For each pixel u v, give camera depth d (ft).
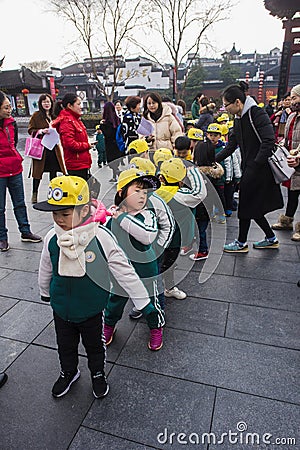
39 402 5.96
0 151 11.51
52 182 5.10
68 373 6.11
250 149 10.49
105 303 5.71
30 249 12.19
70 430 5.45
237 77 112.78
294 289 9.30
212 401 5.91
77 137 13.20
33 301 8.96
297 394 6.01
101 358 6.01
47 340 7.50
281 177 10.35
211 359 6.86
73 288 5.40
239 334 7.57
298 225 12.55
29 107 92.48
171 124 12.65
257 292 9.20
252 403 5.85
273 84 113.09
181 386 6.23
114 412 5.74
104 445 5.22
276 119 21.52
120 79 94.79
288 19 33.60
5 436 5.38
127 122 16.12
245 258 11.14
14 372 6.63
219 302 8.78
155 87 94.89
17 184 12.25
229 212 15.44
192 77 100.42
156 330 7.07
